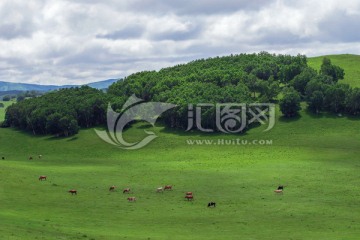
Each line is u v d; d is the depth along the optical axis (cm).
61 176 11856
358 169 12356
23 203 8594
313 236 6581
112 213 8206
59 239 5822
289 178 11325
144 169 13188
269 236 6612
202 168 13050
